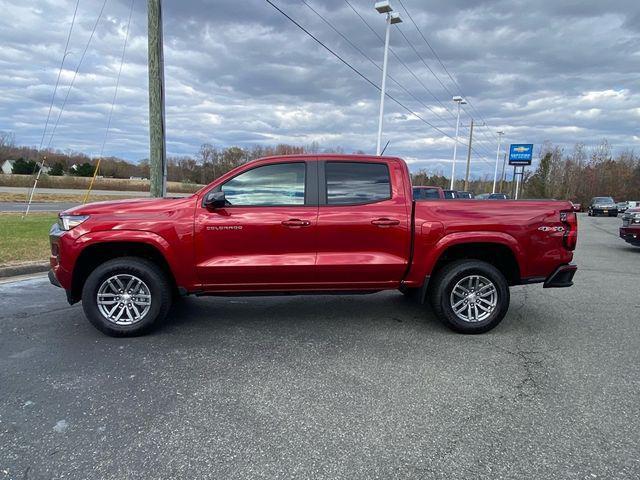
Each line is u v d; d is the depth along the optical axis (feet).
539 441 9.01
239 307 18.84
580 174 235.61
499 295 15.40
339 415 9.99
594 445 8.87
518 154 184.65
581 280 26.08
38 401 10.51
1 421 9.61
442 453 8.58
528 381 11.80
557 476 7.90
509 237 15.19
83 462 8.22
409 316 17.70
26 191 144.46
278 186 15.15
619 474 7.96
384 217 15.05
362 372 12.29
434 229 15.11
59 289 21.54
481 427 9.53
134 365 12.64
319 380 11.77
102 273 14.51
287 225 14.73
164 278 14.98
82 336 15.01
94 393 10.94
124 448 8.68
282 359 13.17
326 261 14.96
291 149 129.08
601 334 15.74
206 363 12.84
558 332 15.93
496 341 14.90
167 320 16.89
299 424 9.60
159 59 31.09
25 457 8.35
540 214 15.40
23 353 13.48
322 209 14.97
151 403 10.47
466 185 174.09
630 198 225.76
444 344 14.56
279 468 8.10
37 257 27.02
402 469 8.09
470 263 15.40
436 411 10.20
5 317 17.02
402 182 15.48
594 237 56.39
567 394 11.07
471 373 12.28
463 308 15.56
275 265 14.82
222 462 8.26
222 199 14.47
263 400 10.66
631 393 11.13
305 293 15.60
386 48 67.26
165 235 14.46
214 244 14.65
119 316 14.87
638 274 28.22
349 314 17.92
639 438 9.12
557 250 15.51
